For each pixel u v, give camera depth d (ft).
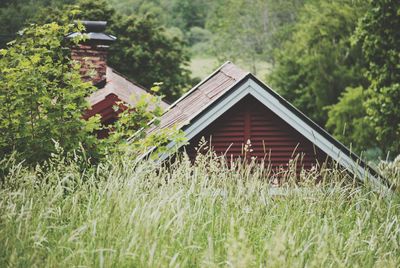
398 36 87.30
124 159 32.86
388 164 35.06
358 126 141.38
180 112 44.19
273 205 28.58
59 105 35.50
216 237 25.14
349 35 165.27
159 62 133.49
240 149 42.01
